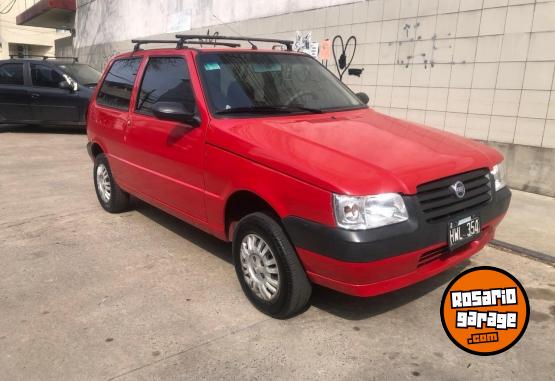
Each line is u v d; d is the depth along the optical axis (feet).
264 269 11.28
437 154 11.09
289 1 31.09
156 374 9.46
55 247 15.57
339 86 15.81
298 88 14.48
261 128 11.95
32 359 9.94
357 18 26.89
